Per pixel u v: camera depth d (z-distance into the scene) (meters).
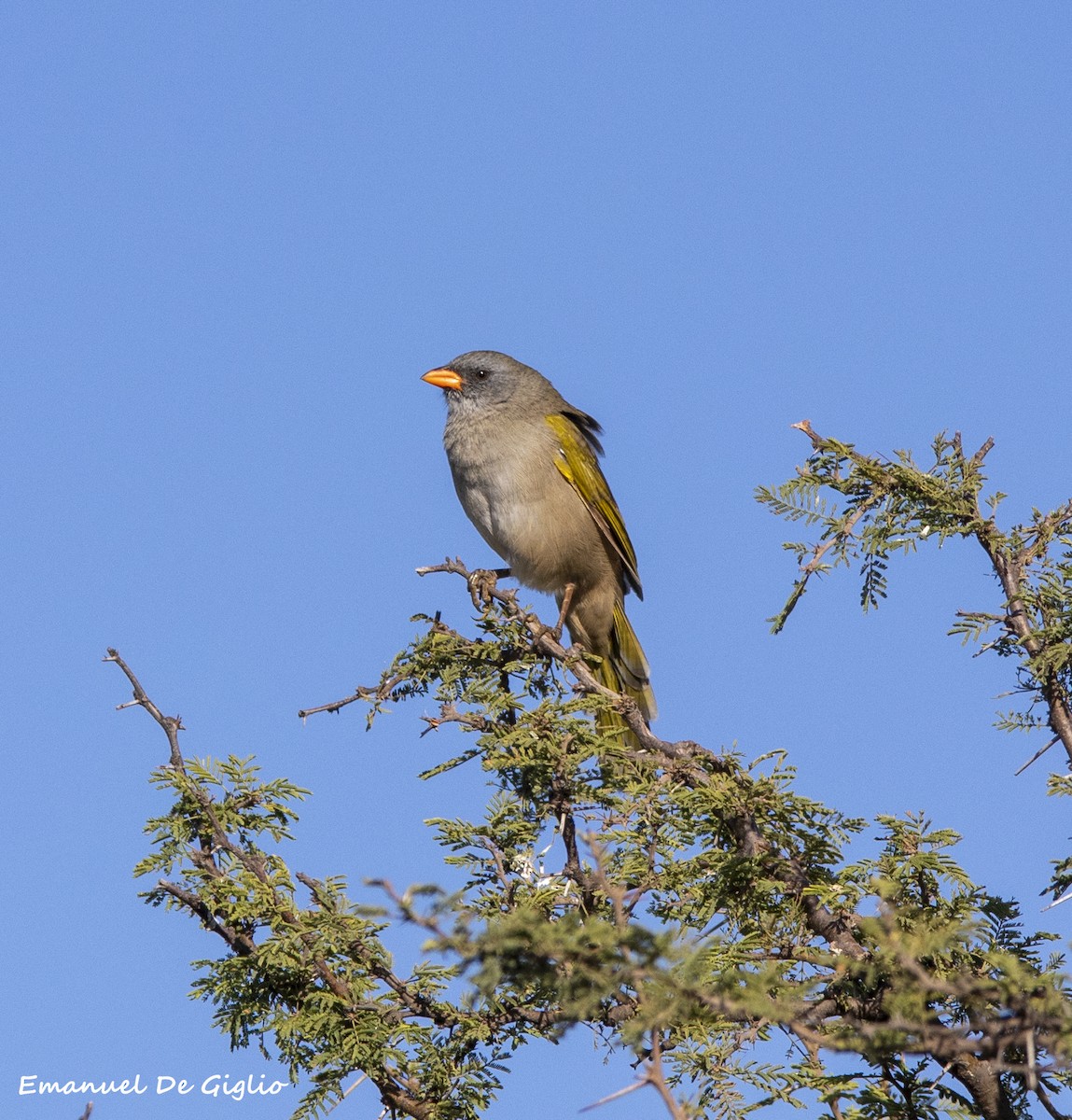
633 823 8.77
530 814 9.16
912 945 6.27
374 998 8.49
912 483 9.82
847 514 9.83
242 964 8.71
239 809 9.28
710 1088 7.36
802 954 8.00
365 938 8.57
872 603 9.79
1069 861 8.13
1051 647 9.10
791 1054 7.67
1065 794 8.10
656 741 9.37
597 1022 7.75
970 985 5.99
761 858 8.38
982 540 9.73
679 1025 7.45
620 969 5.66
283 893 8.79
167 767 9.27
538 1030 8.42
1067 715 9.05
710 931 8.45
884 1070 7.60
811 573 9.70
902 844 8.14
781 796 8.56
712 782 8.79
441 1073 8.27
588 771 9.36
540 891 8.43
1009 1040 5.83
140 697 9.32
